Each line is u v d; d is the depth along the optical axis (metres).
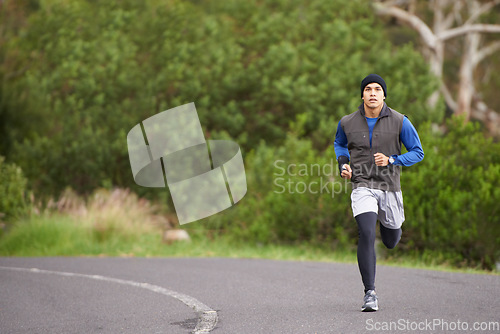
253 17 39.72
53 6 42.88
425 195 22.56
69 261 22.00
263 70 37.25
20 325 12.09
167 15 40.00
